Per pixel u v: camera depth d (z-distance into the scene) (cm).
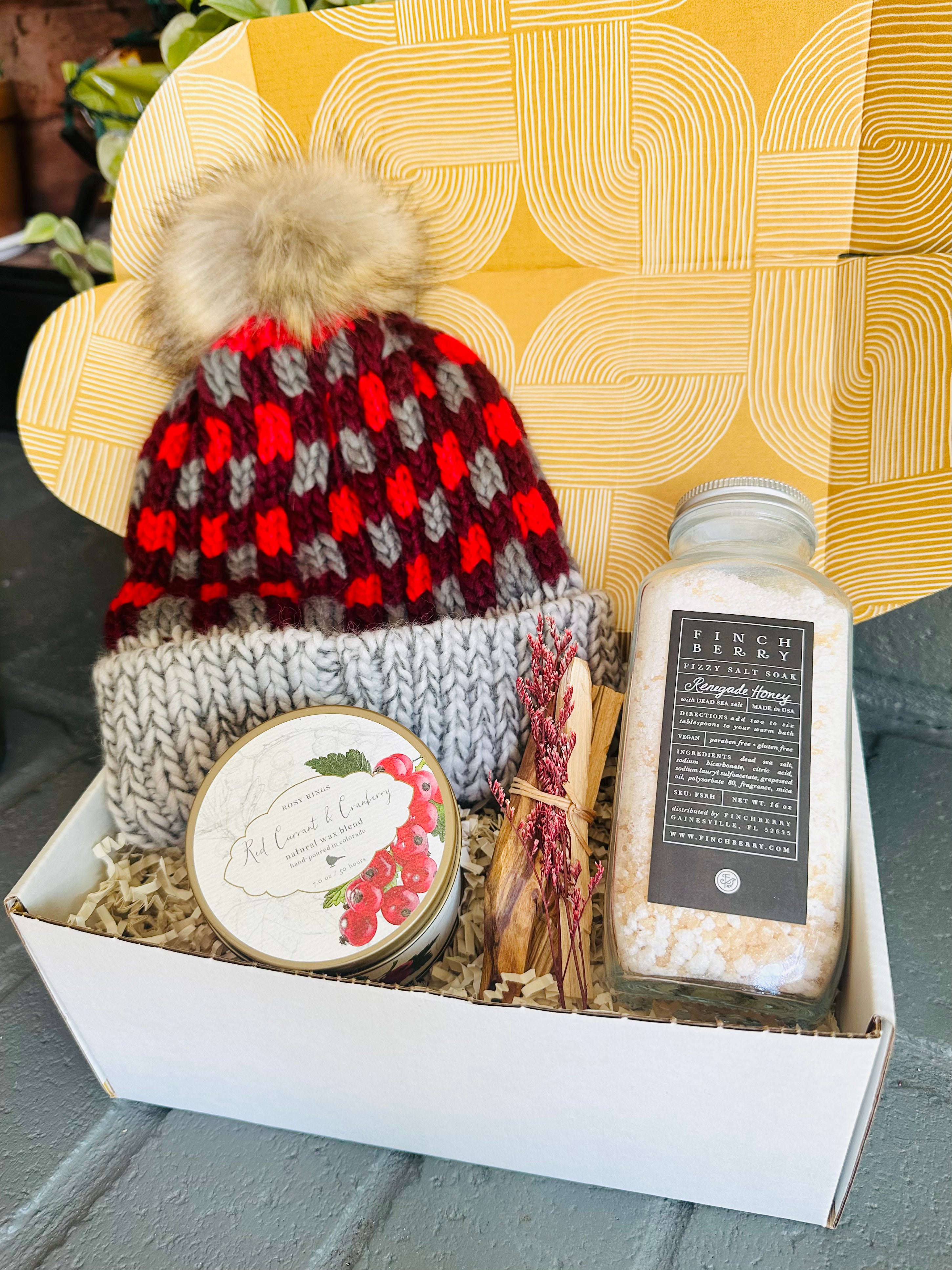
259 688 51
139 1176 44
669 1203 43
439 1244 41
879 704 65
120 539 85
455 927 48
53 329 63
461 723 53
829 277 59
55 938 40
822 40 53
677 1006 46
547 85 57
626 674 59
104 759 55
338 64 58
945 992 49
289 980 38
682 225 60
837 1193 40
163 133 60
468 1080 40
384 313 61
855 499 60
